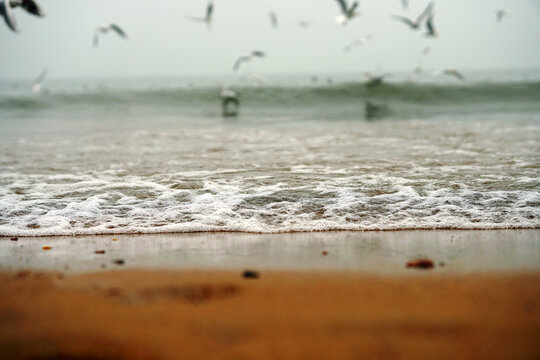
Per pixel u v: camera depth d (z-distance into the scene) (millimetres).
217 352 3619
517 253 5926
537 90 31328
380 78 35219
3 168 11117
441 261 5664
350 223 7215
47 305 4473
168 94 32062
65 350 3682
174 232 7027
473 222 7195
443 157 11766
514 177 9484
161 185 9297
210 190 8844
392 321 4109
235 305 4441
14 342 3807
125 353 3629
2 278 5211
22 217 7520
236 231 7031
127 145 14820
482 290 4773
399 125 19609
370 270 5371
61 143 15461
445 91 31484
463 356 3576
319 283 4988
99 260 5820
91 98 31266
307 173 10148
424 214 7512
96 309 4379
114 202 8250
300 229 7035
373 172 10156
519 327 4004
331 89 31516
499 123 19344
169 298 4621
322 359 3523
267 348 3672
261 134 17172
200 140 15734
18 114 26844
